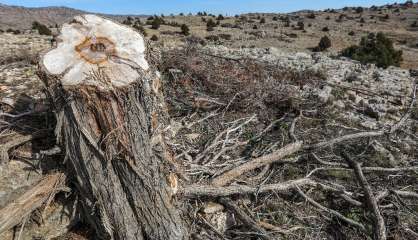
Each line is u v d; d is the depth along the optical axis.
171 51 8.93
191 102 7.45
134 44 4.38
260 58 11.98
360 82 10.95
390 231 4.98
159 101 4.87
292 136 6.29
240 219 4.65
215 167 5.52
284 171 5.88
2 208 4.09
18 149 4.79
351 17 63.66
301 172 5.91
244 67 9.17
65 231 4.43
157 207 4.05
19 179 4.52
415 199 5.71
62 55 4.16
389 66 20.48
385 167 6.31
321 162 5.87
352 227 4.95
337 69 12.15
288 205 5.19
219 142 6.06
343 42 37.38
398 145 7.22
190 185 4.66
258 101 7.66
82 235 4.44
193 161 5.49
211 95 7.79
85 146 4.03
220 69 8.54
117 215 4.06
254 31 39.84
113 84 3.85
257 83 8.17
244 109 7.54
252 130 6.95
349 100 9.23
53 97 4.09
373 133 6.55
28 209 4.11
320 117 7.84
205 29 38.81
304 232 4.85
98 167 4.04
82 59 4.11
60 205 4.45
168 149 4.64
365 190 5.09
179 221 4.20
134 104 3.96
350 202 5.14
